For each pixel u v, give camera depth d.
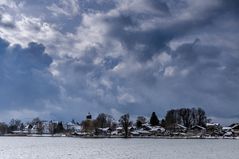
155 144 189.62
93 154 119.94
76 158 106.25
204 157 109.81
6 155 116.56
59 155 116.56
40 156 113.06
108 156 112.31
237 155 116.62
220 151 133.75
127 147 161.50
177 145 179.25
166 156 112.62
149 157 108.81
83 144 191.50
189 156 112.81
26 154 120.31
